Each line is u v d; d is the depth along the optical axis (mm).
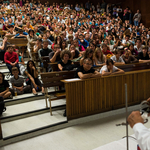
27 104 3805
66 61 3938
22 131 2828
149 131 956
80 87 3197
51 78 3434
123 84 3621
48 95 3439
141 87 3832
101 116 3459
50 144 2617
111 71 3678
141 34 10664
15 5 13648
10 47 5059
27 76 4770
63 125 3109
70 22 11812
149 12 13812
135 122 1014
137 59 5445
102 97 3434
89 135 2828
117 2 16203
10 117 3209
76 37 7191
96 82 3332
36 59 5477
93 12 16000
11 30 7738
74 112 3197
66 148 2500
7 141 2660
